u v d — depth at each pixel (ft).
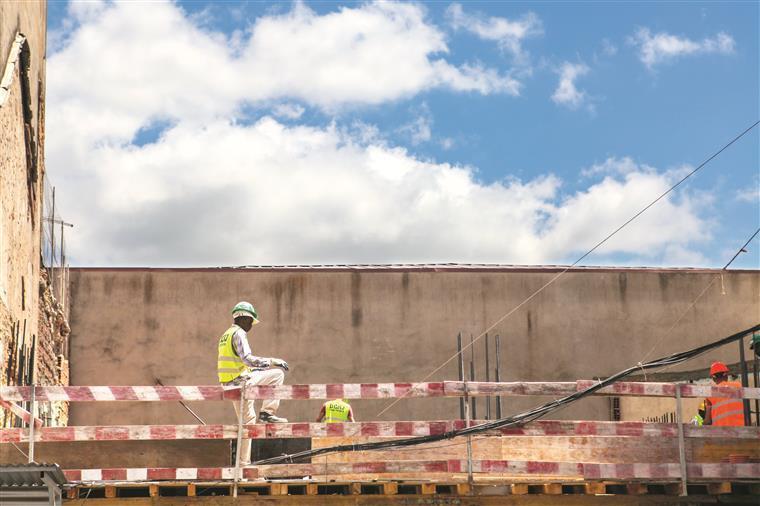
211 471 42.60
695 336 85.56
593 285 85.81
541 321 84.94
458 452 47.83
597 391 44.21
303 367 83.15
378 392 43.42
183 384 82.69
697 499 44.70
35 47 65.41
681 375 75.87
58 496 40.19
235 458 46.14
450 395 43.75
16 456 43.70
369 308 84.38
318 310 84.12
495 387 44.01
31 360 61.98
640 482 44.19
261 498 43.14
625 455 45.24
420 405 83.05
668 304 85.81
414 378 83.51
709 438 44.68
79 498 42.42
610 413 81.82
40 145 68.13
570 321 85.15
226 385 47.06
